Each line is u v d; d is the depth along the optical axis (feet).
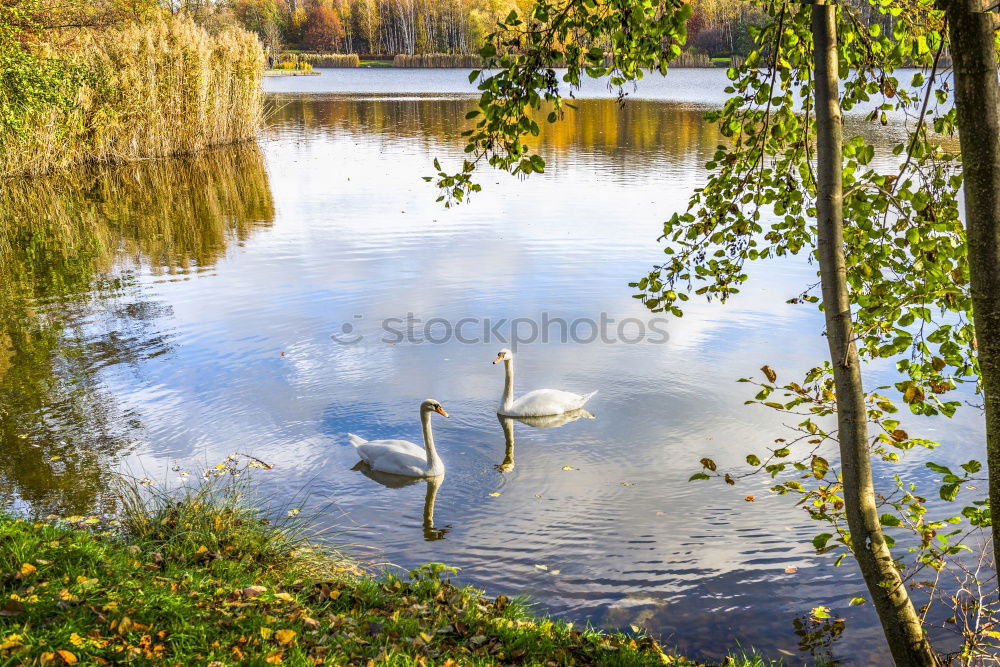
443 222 74.95
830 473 30.37
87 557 19.90
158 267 61.67
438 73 396.16
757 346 43.78
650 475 30.78
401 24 483.51
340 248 66.18
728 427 34.68
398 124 167.94
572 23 15.96
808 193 19.20
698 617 22.33
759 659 20.22
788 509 28.09
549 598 23.18
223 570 21.18
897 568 17.24
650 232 68.49
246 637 17.12
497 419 36.45
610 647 19.92
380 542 26.25
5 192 93.40
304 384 39.52
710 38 350.43
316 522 27.27
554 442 33.86
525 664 18.39
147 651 16.02
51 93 83.41
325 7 479.41
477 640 19.11
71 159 111.24
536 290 53.88
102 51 118.32
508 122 16.06
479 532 26.91
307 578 21.66
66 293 54.85
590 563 24.97
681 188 88.74
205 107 133.28
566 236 67.82
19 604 16.63
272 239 70.28
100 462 31.09
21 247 68.85
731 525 27.12
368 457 31.89
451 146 132.36
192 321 48.65
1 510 24.23
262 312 50.31
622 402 37.52
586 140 133.59
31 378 39.81
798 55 18.86
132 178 104.12
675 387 38.99
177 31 127.95
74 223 78.33
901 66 17.99
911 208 16.62
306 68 419.13
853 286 17.52
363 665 17.06
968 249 12.92
